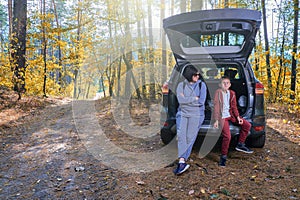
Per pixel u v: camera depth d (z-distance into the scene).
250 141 4.09
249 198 2.70
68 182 3.34
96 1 11.41
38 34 12.93
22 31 12.12
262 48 10.56
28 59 13.51
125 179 3.27
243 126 3.62
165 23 3.81
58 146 4.89
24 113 8.59
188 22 3.59
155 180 3.20
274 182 3.03
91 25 13.17
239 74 4.59
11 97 10.55
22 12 12.15
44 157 4.31
